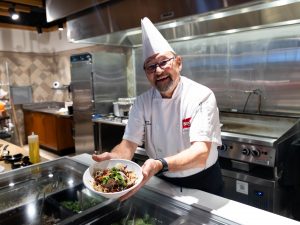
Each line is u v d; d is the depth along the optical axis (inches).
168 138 49.8
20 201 40.9
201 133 42.5
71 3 74.6
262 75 98.3
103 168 38.1
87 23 86.4
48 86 218.2
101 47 167.2
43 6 145.4
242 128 87.1
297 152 71.1
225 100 111.0
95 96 134.8
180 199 37.2
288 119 91.8
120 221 36.1
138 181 33.7
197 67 118.1
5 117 139.5
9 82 190.2
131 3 73.0
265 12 85.7
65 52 200.8
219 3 57.5
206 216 32.7
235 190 79.4
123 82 148.6
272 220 31.3
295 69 89.9
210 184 50.5
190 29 108.6
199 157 39.9
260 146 72.2
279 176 73.4
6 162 65.4
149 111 50.7
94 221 34.9
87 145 143.3
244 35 100.8
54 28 202.7
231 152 78.5
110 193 31.2
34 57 207.5
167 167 36.3
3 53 190.5
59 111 173.3
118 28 77.7
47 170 50.8
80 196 42.2
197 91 46.3
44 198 41.4
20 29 197.8
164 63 44.1
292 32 88.7
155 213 35.6
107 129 127.5
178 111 47.4
